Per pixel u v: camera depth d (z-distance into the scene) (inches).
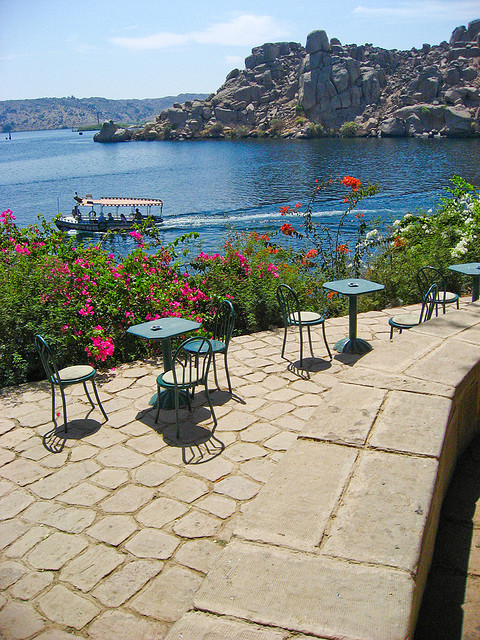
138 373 232.4
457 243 370.9
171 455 162.4
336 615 49.7
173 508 136.3
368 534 60.0
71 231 1301.7
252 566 56.2
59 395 212.8
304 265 367.6
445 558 79.0
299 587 53.1
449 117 3934.5
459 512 88.0
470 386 101.9
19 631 101.2
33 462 162.9
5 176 2992.1
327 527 61.5
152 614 103.6
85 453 166.4
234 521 130.1
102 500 141.4
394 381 95.8
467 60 4628.4
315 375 217.3
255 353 246.4
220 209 1492.4
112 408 198.2
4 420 192.5
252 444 166.2
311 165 2498.8
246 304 288.8
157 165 3095.5
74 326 250.4
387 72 5265.8
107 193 1987.0
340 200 1519.4
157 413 186.7
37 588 112.0
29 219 1524.4
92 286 266.7
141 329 190.9
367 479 69.7
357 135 4404.5
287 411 187.0
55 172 3073.3
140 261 297.0
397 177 1902.1
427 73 4399.6
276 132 4968.0
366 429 81.0
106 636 99.0
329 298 328.5
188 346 198.4
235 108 5629.9
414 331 121.5
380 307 326.0
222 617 50.3
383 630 47.9
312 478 70.7
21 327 243.1
